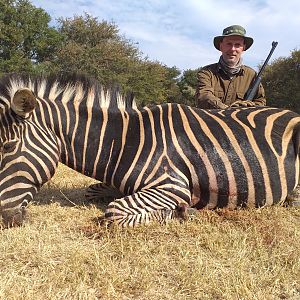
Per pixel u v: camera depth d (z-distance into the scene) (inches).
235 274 101.0
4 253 108.6
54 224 132.9
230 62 197.9
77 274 99.5
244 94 203.6
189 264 108.3
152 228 127.2
